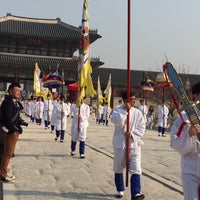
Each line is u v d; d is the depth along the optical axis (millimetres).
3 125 9094
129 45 8078
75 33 61156
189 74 64750
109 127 35906
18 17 62938
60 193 8328
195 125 4879
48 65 59062
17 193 8219
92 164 12359
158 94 58469
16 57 58719
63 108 19188
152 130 34750
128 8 8109
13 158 13016
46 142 18688
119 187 8125
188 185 5109
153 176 10586
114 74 65438
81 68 14977
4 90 66062
